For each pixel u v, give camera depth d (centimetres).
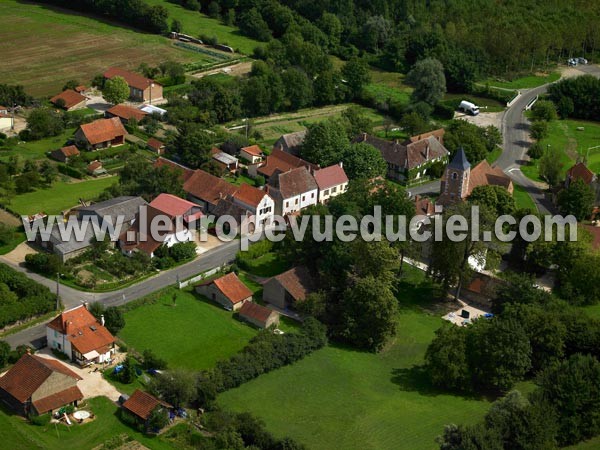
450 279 17262
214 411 13112
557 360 14538
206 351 15000
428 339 16162
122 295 16562
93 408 13038
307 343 15225
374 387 14462
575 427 12925
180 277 17450
